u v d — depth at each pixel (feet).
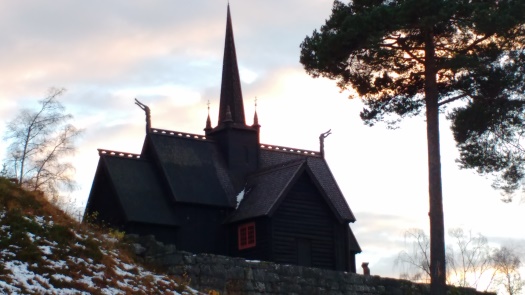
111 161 153.48
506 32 115.55
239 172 163.43
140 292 94.79
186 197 151.84
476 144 121.80
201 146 163.84
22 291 84.02
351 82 122.93
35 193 110.01
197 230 152.05
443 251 116.98
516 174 121.70
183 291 101.45
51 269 91.04
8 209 101.35
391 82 123.44
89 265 96.12
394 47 120.26
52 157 157.38
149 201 150.51
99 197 153.99
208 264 109.29
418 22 114.62
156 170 157.07
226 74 182.39
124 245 109.40
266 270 113.29
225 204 154.92
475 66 115.85
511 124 119.85
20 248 93.30
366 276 122.83
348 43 116.78
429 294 127.75
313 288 116.78
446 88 124.47
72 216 111.24
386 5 116.98
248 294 110.52
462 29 118.01
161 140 159.94
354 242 168.14
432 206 118.32
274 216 148.66
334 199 159.43
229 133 164.86
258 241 148.66
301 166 152.56
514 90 119.96
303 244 150.61
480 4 114.73
